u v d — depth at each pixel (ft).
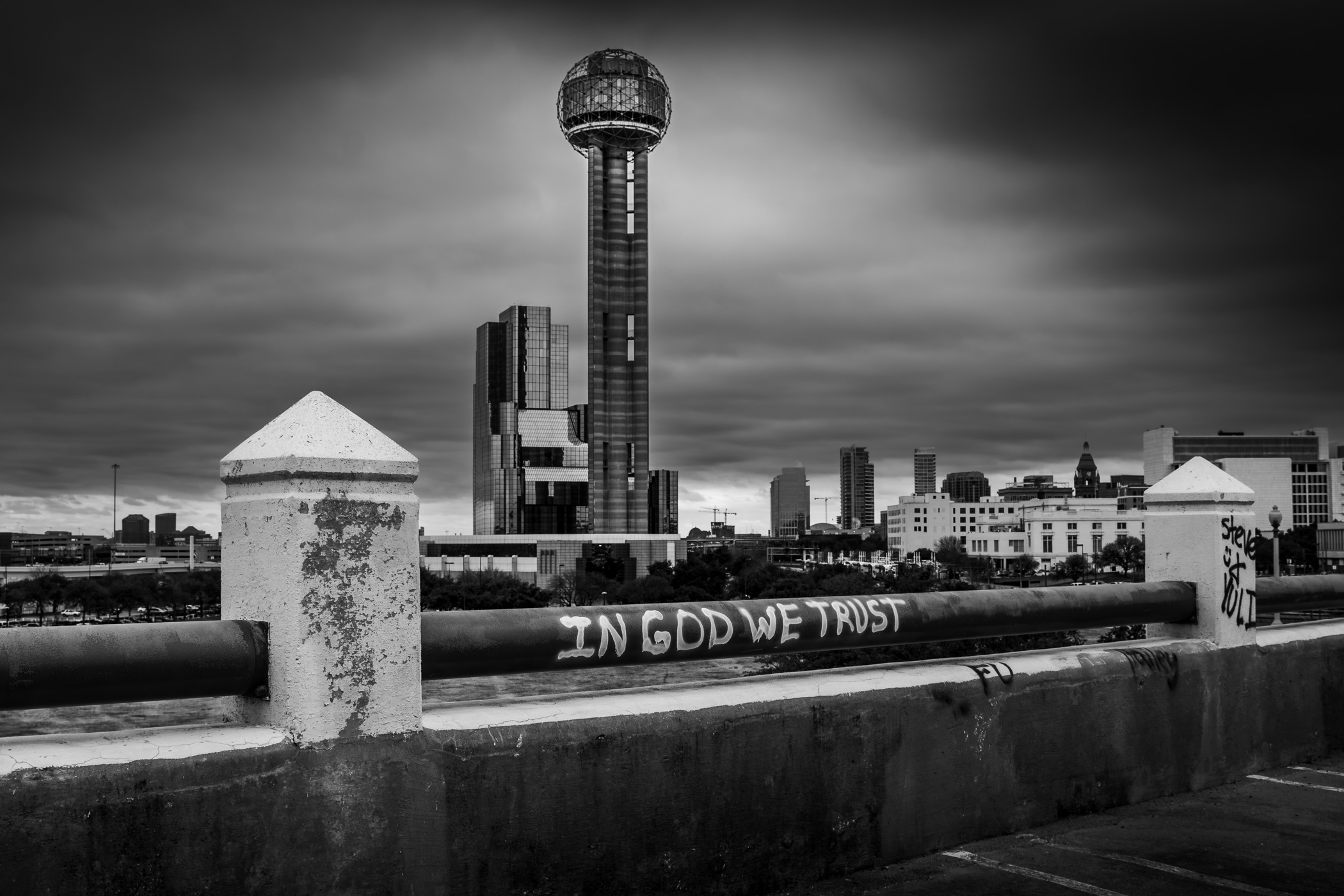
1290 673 24.63
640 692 15.78
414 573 13.03
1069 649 21.75
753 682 17.02
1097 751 20.57
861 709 17.16
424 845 12.86
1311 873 17.21
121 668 11.14
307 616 12.18
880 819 17.29
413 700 12.92
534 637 14.33
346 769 12.32
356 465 12.48
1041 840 18.78
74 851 10.82
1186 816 20.36
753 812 15.81
